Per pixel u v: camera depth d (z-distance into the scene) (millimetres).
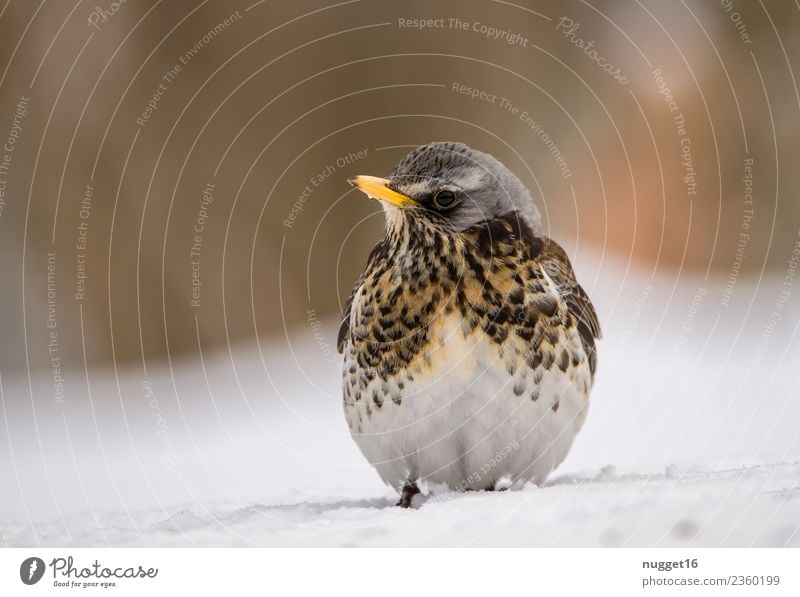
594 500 4145
